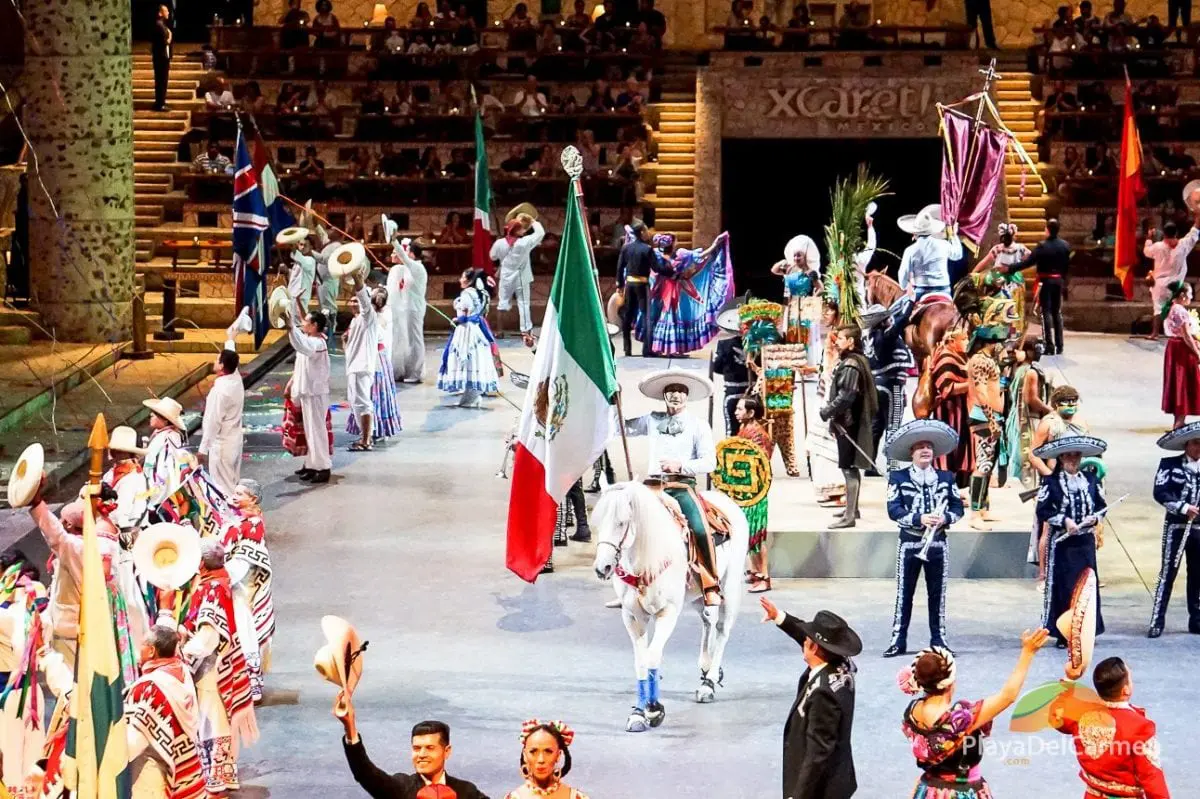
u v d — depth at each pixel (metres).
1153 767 10.15
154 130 41.06
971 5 42.03
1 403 25.75
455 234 37.62
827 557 18.20
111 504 12.57
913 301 21.55
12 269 33.72
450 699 14.65
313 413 22.47
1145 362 31.00
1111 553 19.28
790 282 22.08
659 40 42.44
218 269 36.22
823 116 40.25
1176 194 38.41
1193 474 16.06
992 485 20.58
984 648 15.82
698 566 14.06
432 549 19.47
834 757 10.45
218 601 12.53
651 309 31.11
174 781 10.84
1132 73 41.25
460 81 41.75
